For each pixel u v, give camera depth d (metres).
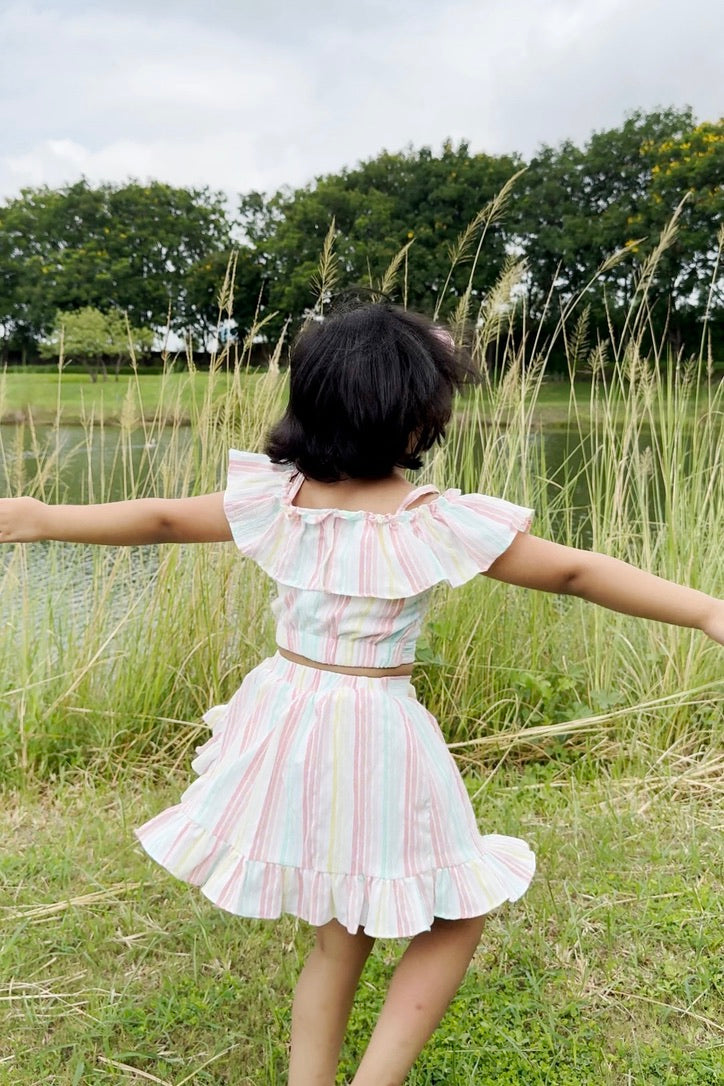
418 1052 1.45
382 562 1.51
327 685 1.51
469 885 1.47
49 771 3.11
